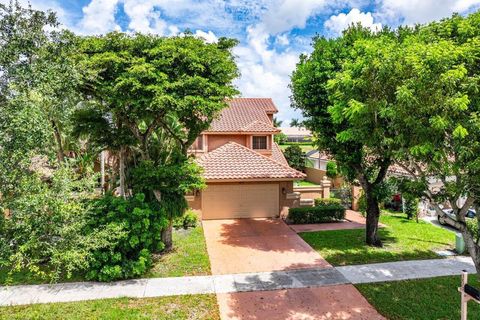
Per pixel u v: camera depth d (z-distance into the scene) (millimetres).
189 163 13523
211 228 17438
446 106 6676
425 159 7938
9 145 6723
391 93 8203
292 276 11234
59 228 7770
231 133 25422
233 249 14125
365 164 14281
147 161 12852
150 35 11555
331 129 13609
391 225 17844
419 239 15242
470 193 7324
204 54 11594
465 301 7031
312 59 13953
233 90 12227
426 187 8219
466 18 8945
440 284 10383
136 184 12984
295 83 14367
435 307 8969
